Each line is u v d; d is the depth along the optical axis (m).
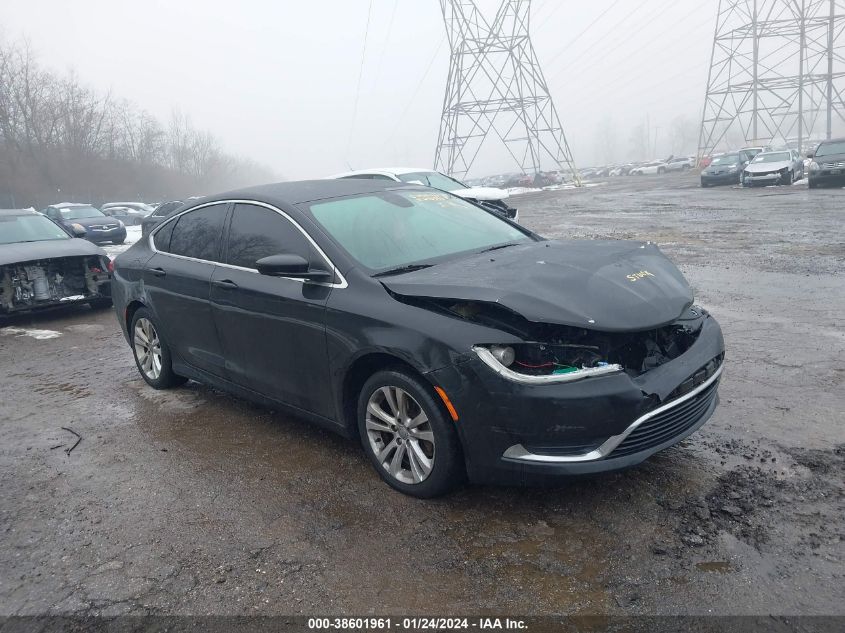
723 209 17.77
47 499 3.67
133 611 2.66
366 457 3.91
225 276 4.28
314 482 3.64
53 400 5.46
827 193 20.03
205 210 4.75
